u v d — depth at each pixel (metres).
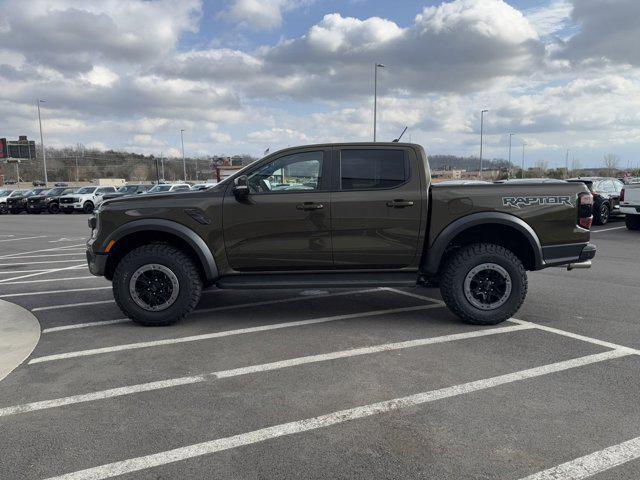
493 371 4.02
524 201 5.17
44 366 4.26
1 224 21.98
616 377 3.88
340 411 3.37
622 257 10.08
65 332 5.21
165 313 5.25
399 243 5.21
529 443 2.93
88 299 6.78
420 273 5.35
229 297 6.75
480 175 44.91
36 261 10.65
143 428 3.17
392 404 3.46
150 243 5.42
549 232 5.22
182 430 3.14
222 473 2.68
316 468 2.71
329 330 5.18
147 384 3.86
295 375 3.99
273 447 2.93
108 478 2.65
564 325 5.28
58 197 31.47
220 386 3.80
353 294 6.88
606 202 16.84
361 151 5.23
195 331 5.20
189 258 5.31
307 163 5.24
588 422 3.17
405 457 2.81
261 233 5.19
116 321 5.62
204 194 5.23
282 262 5.26
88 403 3.54
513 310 5.20
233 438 3.04
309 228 5.17
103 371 4.13
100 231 5.23
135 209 5.20
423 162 5.23
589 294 6.74
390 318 5.62
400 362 4.24
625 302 6.29
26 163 97.62
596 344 4.66
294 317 5.70
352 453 2.85
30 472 2.71
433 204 5.12
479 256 5.13
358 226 5.17
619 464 2.71
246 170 5.25
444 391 3.66
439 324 5.36
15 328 5.37
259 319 5.62
